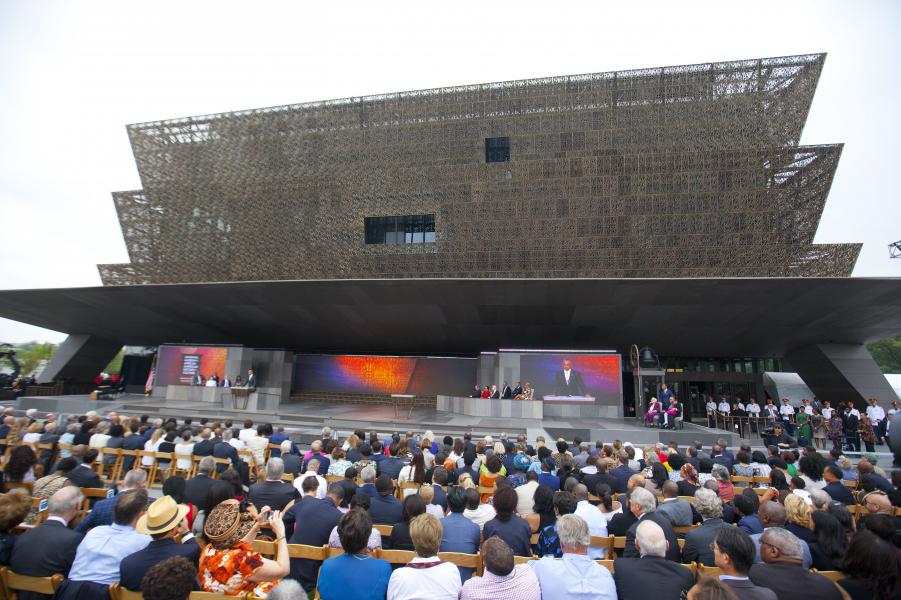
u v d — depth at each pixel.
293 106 32.50
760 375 35.72
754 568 3.83
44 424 12.94
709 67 28.22
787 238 26.41
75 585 3.83
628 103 29.22
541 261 28.50
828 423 19.94
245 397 24.59
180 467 9.53
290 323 32.19
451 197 29.77
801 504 5.40
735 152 26.98
